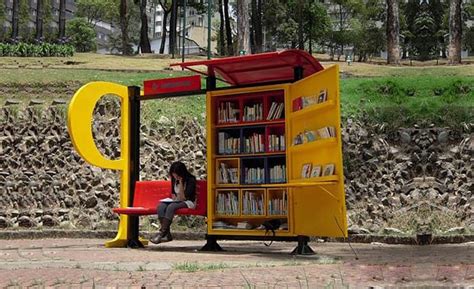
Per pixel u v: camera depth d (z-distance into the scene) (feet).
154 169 54.70
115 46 247.50
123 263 27.50
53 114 57.47
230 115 37.73
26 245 40.65
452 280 21.33
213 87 37.96
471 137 53.36
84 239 46.75
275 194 36.42
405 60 126.41
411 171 52.08
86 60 103.91
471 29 170.30
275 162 37.63
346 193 51.65
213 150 37.76
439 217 47.65
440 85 62.69
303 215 33.68
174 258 30.66
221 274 23.24
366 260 28.96
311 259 29.84
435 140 53.47
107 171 54.24
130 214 38.55
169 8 192.54
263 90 36.01
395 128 55.36
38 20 163.02
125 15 150.20
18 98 63.52
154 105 62.18
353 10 184.55
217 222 37.17
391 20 108.27
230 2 206.59
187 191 37.22
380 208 50.03
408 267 24.88
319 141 31.50
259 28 156.66
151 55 133.39
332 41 170.71
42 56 115.75
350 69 89.35
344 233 29.91
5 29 239.09
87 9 262.26
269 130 36.58
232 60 35.47
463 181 50.49
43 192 52.60
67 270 24.76
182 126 59.06
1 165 53.98
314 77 33.01
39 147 55.31
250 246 42.63
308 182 31.53
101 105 57.77
